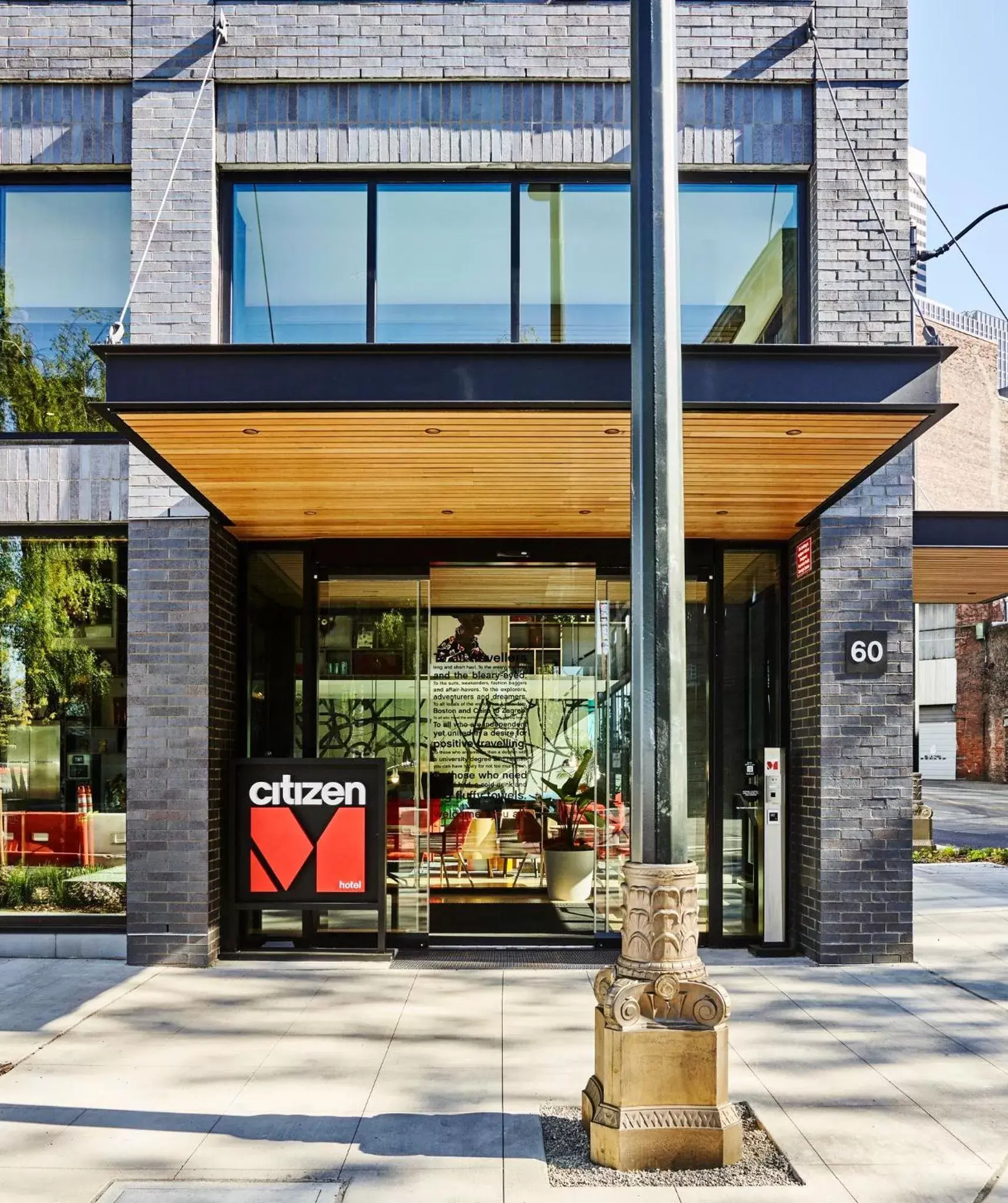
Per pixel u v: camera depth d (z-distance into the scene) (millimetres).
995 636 40438
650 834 4961
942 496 41375
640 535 5047
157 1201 4438
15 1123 5270
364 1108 5449
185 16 8906
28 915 8914
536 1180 4633
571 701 10797
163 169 8828
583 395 6086
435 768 10820
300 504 8305
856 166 8367
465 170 9000
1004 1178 4684
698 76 8914
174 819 8516
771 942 8969
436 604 10555
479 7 8922
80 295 9148
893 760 8562
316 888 8766
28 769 9078
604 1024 4891
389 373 6094
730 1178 4656
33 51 8977
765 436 6602
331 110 8914
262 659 9547
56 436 8945
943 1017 7074
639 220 5117
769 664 9562
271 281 8992
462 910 10383
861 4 8922
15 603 9141
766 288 9031
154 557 8672
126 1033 6723
